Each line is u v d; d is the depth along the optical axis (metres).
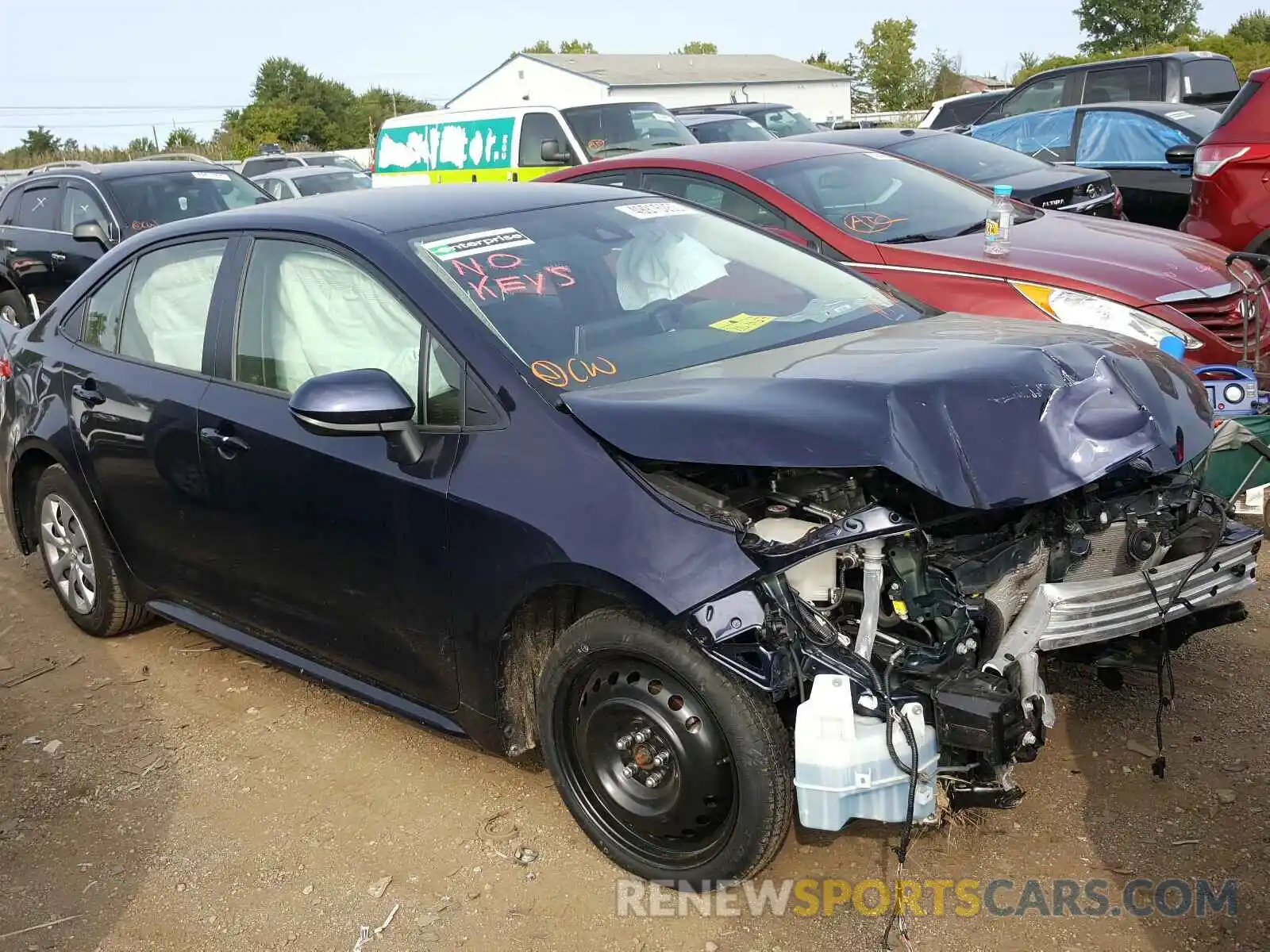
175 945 3.06
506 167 14.02
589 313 3.56
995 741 2.67
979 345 3.21
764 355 3.42
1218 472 3.65
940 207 6.56
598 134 13.69
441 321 3.38
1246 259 5.31
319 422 3.18
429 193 4.19
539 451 3.10
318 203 4.11
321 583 3.71
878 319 3.88
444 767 3.80
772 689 2.73
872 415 2.76
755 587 2.78
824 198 6.50
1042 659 3.34
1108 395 3.03
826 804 2.71
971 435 2.80
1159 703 3.66
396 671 3.61
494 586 3.14
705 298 3.86
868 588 2.85
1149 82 12.66
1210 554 3.12
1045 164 8.70
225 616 4.24
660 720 2.98
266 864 3.37
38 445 4.79
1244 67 44.06
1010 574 3.02
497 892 3.18
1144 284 5.28
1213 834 3.15
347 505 3.51
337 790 3.72
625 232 4.02
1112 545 3.17
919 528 2.92
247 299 3.98
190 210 11.37
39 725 4.30
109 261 4.75
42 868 3.43
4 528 6.60
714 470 3.03
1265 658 4.04
